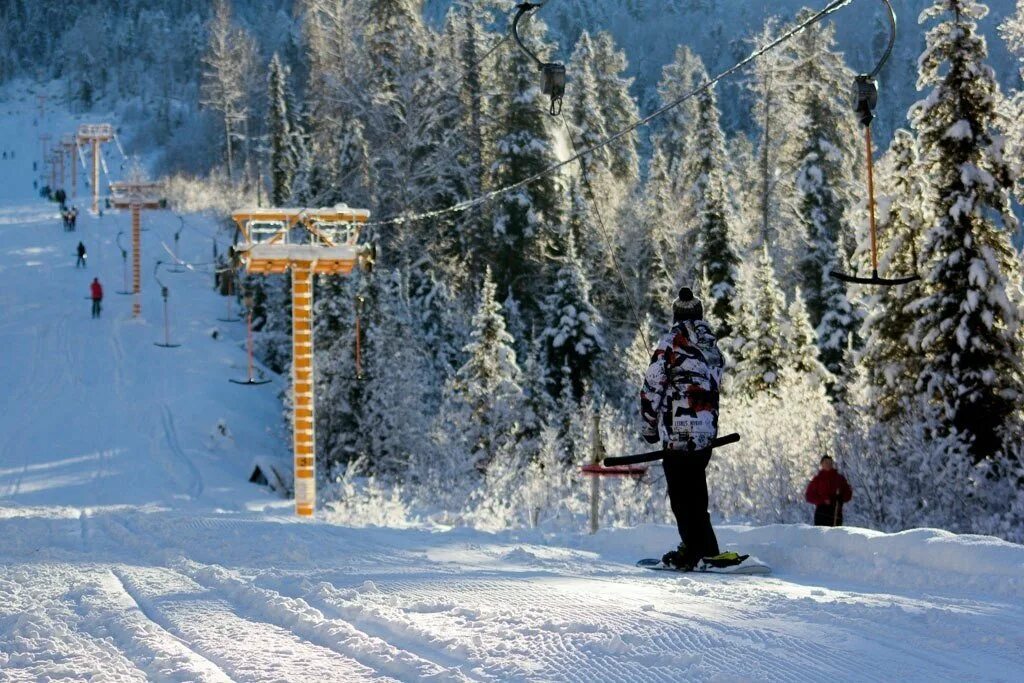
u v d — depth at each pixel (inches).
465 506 951.0
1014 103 1058.1
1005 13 5723.4
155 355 2096.5
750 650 177.8
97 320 2351.1
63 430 1596.9
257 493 1316.4
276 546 365.7
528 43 2276.1
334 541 385.4
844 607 212.7
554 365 1679.4
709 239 1840.6
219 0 4822.8
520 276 2208.4
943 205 966.4
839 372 1734.7
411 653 185.0
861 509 867.4
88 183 5669.3
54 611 253.9
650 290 2294.5
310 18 3307.1
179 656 189.5
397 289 1755.7
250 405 1844.2
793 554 296.2
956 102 959.6
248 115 4869.6
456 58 2822.3
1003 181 962.1
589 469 517.7
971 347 940.6
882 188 1055.0
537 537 401.1
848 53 7165.4
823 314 1884.8
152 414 1701.5
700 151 2496.3
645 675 163.6
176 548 382.3
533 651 181.5
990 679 158.4
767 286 1460.4
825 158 2202.3
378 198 2432.3
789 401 981.2
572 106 2637.8
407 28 2573.8
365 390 1521.9
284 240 1016.2
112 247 3260.3
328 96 2827.3
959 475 844.6
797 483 879.7
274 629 216.1
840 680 158.2
